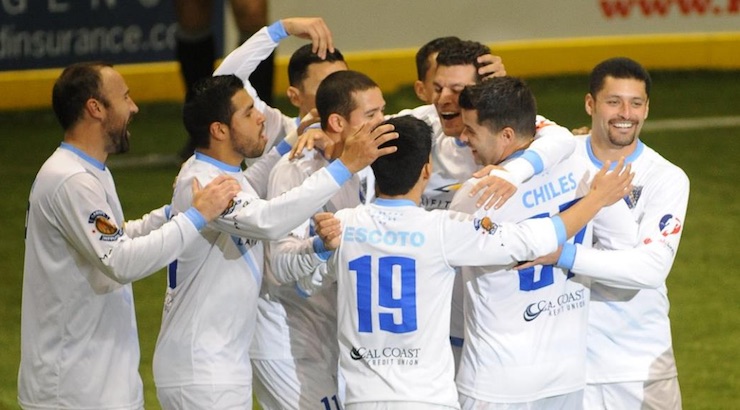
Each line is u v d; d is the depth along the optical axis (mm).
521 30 42375
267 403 15766
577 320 13664
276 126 18125
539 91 41000
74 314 13523
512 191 12664
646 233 14156
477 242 12578
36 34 38344
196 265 13734
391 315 12719
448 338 12930
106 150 13727
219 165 13867
